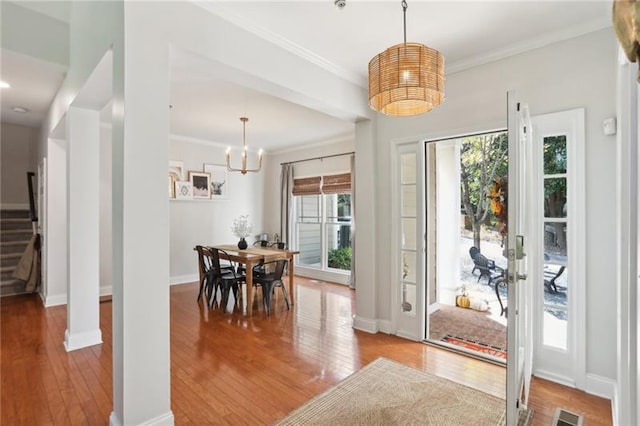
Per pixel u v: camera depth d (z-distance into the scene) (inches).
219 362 112.3
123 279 70.1
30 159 243.6
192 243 243.8
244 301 191.5
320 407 86.9
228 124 202.5
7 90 148.9
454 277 192.9
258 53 96.4
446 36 101.4
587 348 93.6
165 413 75.6
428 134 126.9
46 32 121.1
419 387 96.9
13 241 219.3
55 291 176.9
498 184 172.2
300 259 275.4
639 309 59.2
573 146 95.6
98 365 110.2
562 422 80.5
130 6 71.3
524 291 85.4
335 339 133.0
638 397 59.3
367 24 94.9
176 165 235.3
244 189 275.7
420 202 130.0
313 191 258.2
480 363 112.7
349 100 129.8
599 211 91.7
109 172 204.1
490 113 111.8
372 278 141.3
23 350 121.3
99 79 96.7
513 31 98.7
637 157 66.5
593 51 93.1
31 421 81.2
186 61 86.3
